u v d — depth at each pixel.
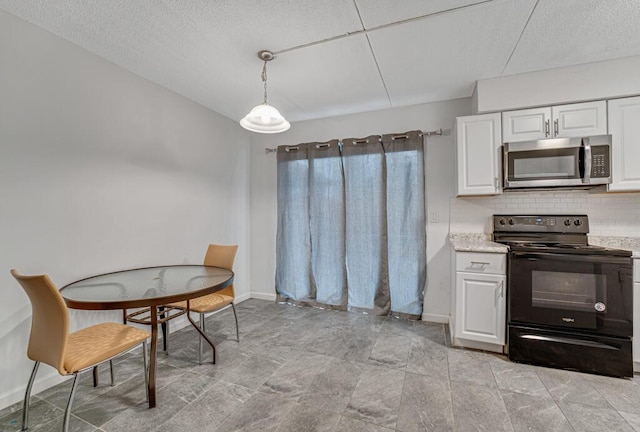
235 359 2.26
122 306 1.58
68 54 2.01
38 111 1.86
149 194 2.59
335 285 3.39
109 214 2.27
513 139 2.46
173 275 2.20
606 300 2.02
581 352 2.05
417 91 2.84
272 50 2.14
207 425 1.55
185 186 2.96
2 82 1.70
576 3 1.64
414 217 3.07
